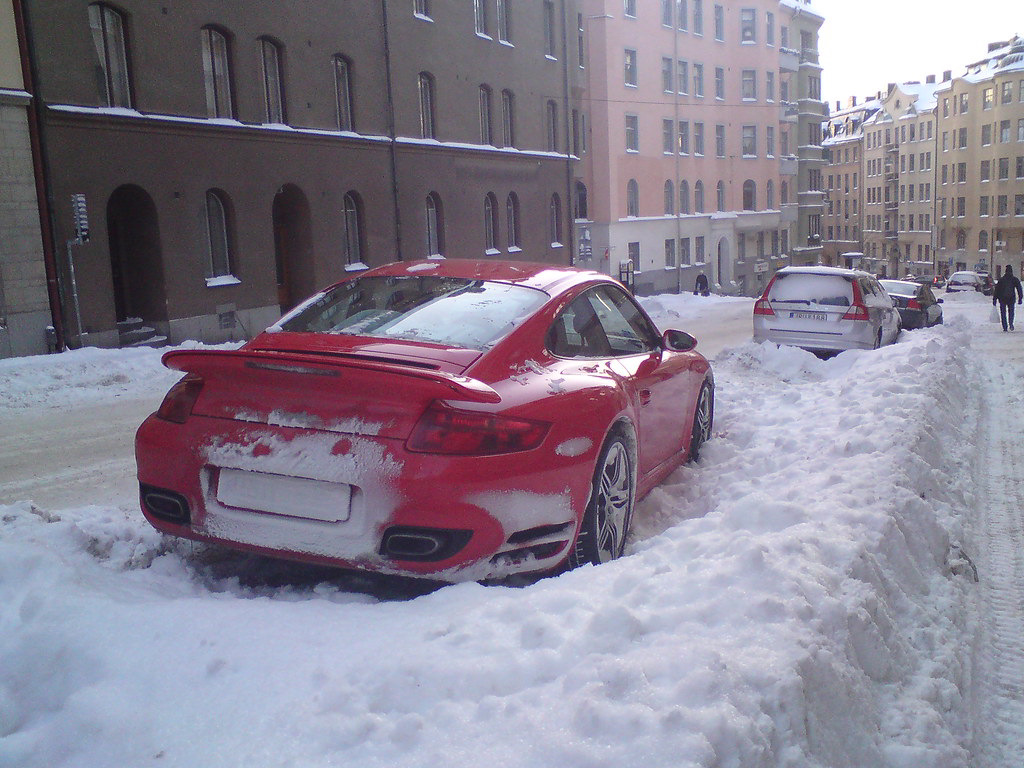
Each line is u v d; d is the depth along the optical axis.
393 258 26.80
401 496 3.40
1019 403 9.92
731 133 57.09
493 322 4.16
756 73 58.19
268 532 3.58
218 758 2.30
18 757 2.39
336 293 4.67
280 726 2.41
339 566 3.54
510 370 3.88
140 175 18.80
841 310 13.02
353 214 25.58
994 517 5.62
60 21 17.16
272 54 22.47
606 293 5.16
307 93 23.30
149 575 3.83
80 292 17.69
